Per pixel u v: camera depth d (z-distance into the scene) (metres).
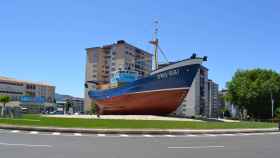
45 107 156.50
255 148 16.56
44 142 17.16
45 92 180.62
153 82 61.72
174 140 20.33
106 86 76.56
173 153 13.93
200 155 13.48
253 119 94.56
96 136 21.97
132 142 18.41
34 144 16.11
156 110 63.31
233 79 103.12
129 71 73.38
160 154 13.50
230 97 101.94
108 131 24.47
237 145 17.95
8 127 25.94
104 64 163.75
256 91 94.56
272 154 14.28
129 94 65.81
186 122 39.28
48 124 29.09
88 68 168.75
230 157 13.08
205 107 186.12
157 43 71.00
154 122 36.22
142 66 166.50
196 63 58.50
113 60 158.75
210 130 28.14
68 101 181.75
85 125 29.23
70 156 12.39
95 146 15.91
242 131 30.52
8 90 158.00
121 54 155.88
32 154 12.73
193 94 167.62
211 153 14.20
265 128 35.75
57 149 14.38
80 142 17.66
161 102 61.19
